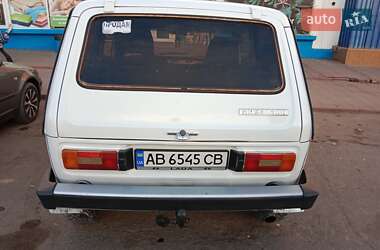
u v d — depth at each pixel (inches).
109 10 84.2
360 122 221.9
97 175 81.8
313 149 173.3
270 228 107.9
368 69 376.5
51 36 390.3
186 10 86.7
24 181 128.6
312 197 83.5
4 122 178.5
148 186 81.7
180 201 79.4
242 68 86.5
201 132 78.7
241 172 83.7
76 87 79.4
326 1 396.5
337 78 331.0
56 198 78.3
